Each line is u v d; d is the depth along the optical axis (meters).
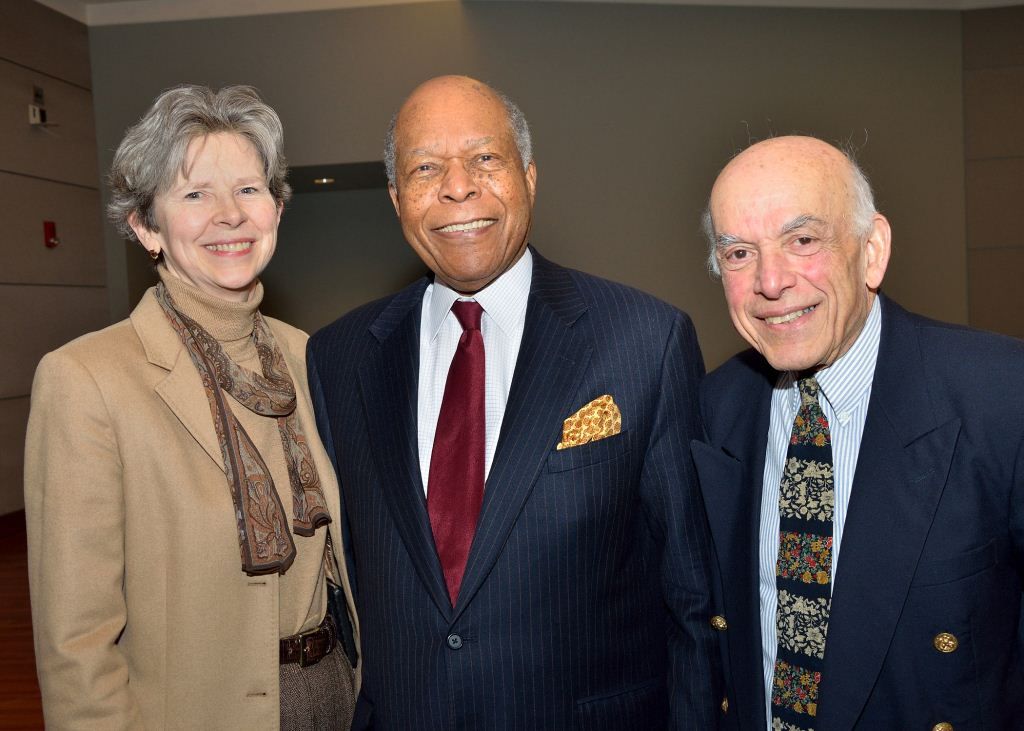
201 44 6.87
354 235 8.60
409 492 1.49
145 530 1.41
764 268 1.21
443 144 1.50
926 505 1.19
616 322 1.54
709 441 1.51
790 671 1.29
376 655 1.51
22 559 5.18
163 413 1.44
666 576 1.52
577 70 6.96
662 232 7.06
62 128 6.72
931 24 7.11
